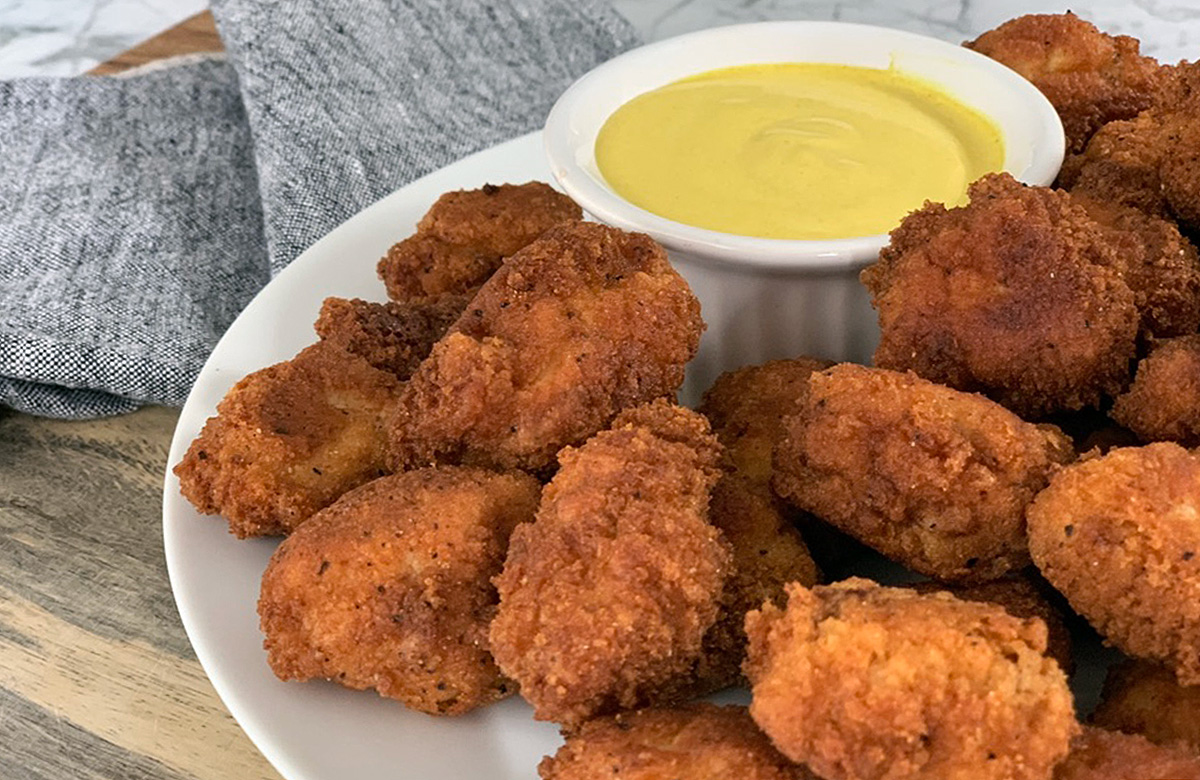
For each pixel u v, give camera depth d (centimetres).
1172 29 29
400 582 13
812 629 11
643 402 15
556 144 18
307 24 26
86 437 20
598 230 16
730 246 16
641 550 12
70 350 19
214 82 27
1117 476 12
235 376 18
